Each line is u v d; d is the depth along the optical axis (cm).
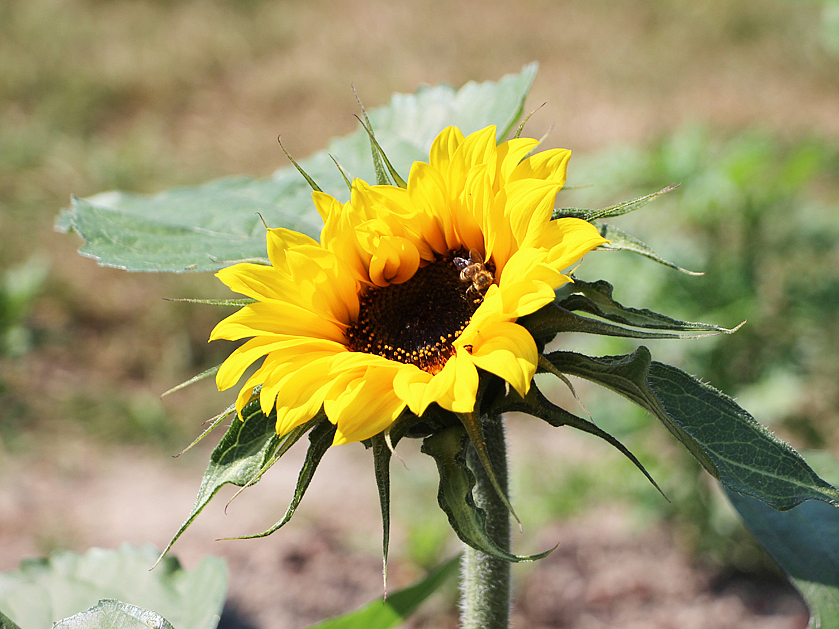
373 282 52
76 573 60
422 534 100
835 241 101
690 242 103
